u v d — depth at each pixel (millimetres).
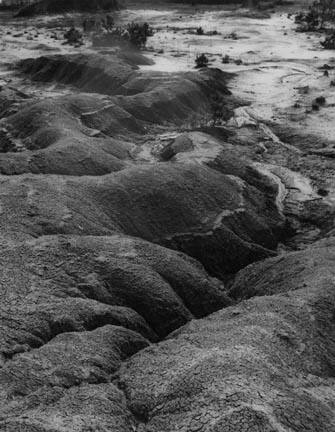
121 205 33156
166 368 17906
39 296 21859
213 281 30281
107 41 87438
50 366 17719
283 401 15758
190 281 26547
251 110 57469
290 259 29016
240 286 29406
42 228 28000
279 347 18688
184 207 34188
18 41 92688
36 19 116375
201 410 15531
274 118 55094
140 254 26844
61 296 22375
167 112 56312
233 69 72938
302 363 18359
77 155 39906
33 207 29516
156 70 71750
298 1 135000
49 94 66000
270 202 38906
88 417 15508
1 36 97188
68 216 29547
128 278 24672
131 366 18672
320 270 25484
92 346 19234
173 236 32656
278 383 16672
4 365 17688
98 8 123312
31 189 31578
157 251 27641
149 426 15867
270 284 27312
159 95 57281
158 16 119625
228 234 33344
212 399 15773
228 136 50406
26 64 76625
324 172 43531
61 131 45312
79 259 25156
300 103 58719
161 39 92875
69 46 88938
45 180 33594
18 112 51812
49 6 122250
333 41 85562
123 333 20781
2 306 20688
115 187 34125
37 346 19453
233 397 15609
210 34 97438
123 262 25641
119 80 64500
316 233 36375
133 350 20516
